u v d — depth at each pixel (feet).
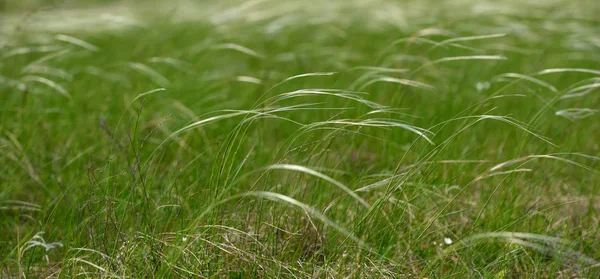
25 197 11.42
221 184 8.75
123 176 10.65
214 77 16.48
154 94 15.60
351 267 8.20
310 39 21.81
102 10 31.42
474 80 16.39
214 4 31.50
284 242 8.77
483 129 13.32
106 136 12.66
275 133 13.76
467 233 8.79
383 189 10.34
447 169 10.69
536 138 11.63
